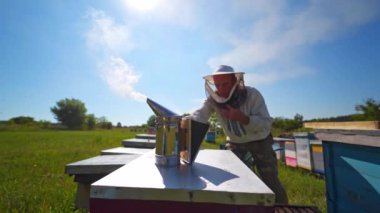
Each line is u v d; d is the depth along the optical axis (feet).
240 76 7.38
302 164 23.11
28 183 14.49
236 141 8.82
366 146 5.60
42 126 242.58
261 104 7.89
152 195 2.85
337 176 6.77
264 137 8.32
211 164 4.69
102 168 7.41
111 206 2.88
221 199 2.78
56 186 13.65
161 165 4.37
